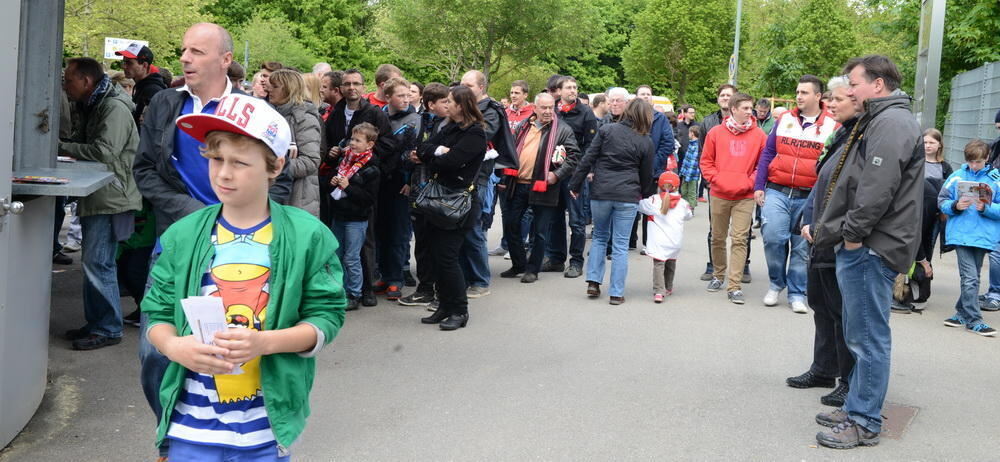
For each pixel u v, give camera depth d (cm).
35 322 494
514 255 993
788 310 854
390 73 880
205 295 274
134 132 635
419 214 807
